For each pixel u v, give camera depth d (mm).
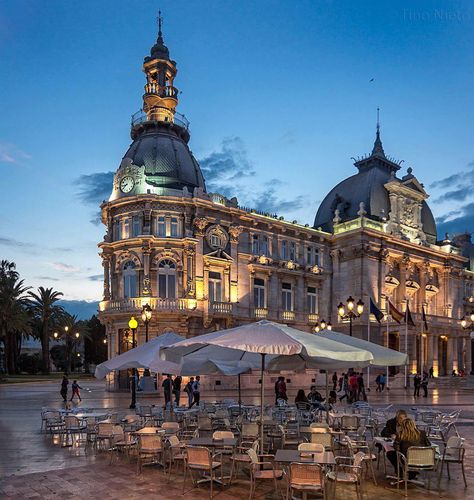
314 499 11969
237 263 53219
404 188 67312
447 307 72562
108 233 50000
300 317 58625
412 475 13664
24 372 93625
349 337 18484
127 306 46531
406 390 49062
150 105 55062
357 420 18562
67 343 89812
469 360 74000
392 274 64938
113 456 16578
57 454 17047
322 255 62594
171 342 19312
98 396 41656
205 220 50094
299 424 19125
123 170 49969
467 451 17531
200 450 12219
